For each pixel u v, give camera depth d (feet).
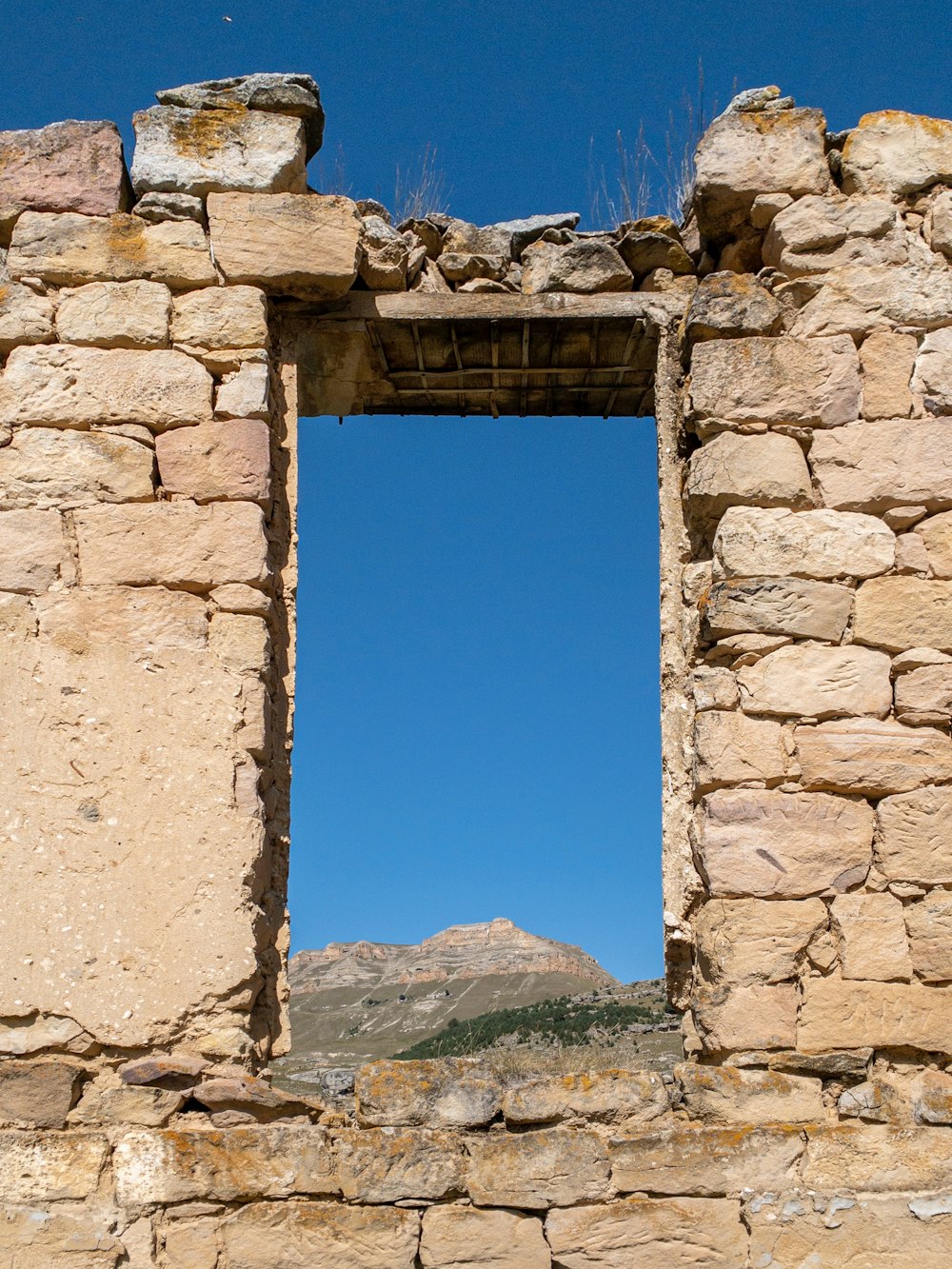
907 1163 19.54
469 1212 19.08
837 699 21.67
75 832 20.92
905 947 20.63
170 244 23.97
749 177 24.45
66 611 21.90
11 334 23.27
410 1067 20.12
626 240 25.73
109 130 24.49
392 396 28.25
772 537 22.40
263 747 21.67
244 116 24.76
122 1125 19.63
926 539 22.49
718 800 21.27
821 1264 18.93
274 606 23.08
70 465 22.65
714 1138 19.49
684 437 24.58
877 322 23.66
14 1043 19.98
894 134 24.79
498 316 25.34
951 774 21.34
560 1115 19.85
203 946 20.59
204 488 22.71
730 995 20.38
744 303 23.71
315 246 24.09
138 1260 18.71
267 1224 18.92
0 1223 18.80
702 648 23.06
